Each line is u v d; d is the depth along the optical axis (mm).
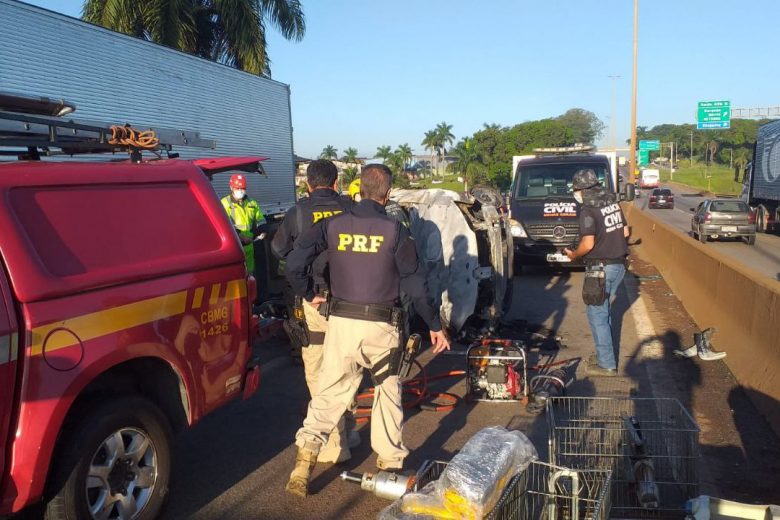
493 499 2877
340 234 4105
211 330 4047
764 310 6129
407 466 4711
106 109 8812
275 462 4754
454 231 7652
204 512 4051
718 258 8367
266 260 9391
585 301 6586
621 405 5609
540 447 4961
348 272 4082
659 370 6910
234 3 18547
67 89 8109
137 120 9438
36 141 3719
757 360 6082
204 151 11125
